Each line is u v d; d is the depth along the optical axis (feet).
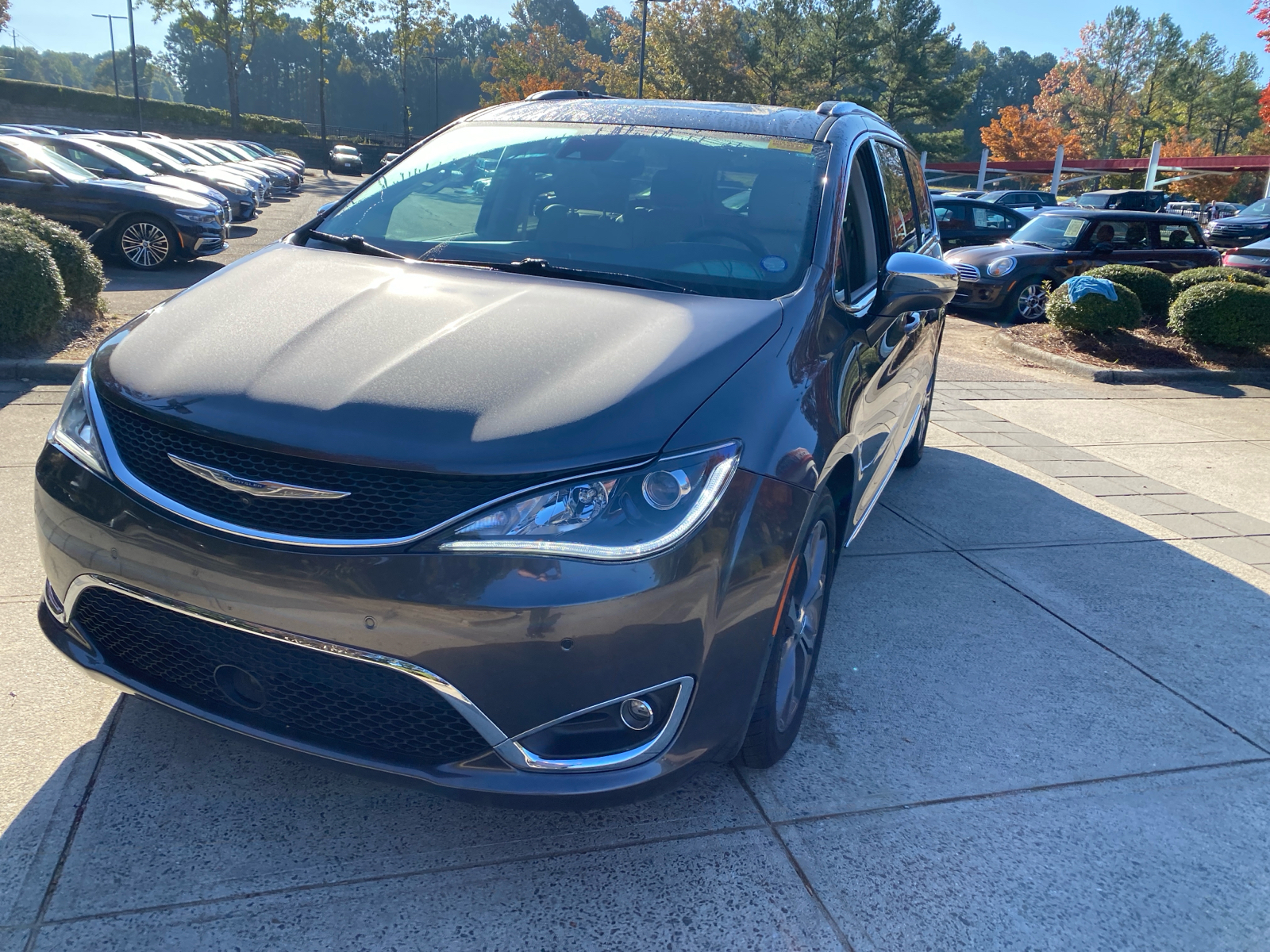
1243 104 284.41
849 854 8.20
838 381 8.81
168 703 7.45
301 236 10.82
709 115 12.03
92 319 25.23
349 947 6.84
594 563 6.49
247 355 7.52
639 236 10.06
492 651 6.48
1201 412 26.89
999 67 473.67
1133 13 302.25
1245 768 9.93
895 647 11.98
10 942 6.62
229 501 6.75
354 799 8.39
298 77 463.83
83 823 7.80
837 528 9.96
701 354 7.68
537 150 11.49
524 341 7.69
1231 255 51.01
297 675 6.90
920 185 16.88
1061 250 41.63
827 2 186.19
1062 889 8.02
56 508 7.46
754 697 7.61
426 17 184.24
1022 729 10.34
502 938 7.04
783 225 9.98
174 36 467.52
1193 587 14.48
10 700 9.33
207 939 6.79
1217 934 7.67
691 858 7.99
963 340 36.58
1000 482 19.12
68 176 38.19
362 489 6.52
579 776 6.87
